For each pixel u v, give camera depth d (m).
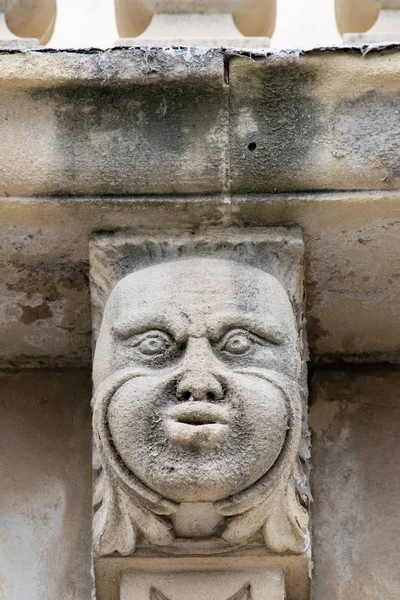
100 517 2.96
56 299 3.34
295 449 2.89
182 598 2.95
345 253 3.21
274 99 3.10
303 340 3.16
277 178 3.09
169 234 3.16
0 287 3.30
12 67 3.07
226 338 2.94
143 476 2.82
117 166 3.09
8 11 3.55
